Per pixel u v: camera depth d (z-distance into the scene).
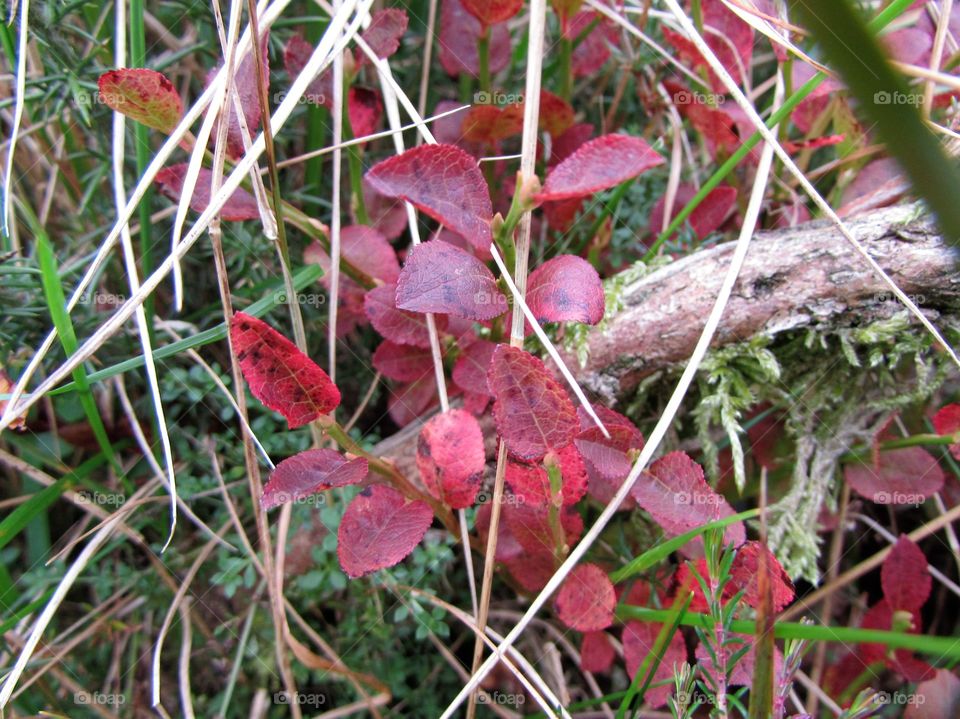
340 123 0.19
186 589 0.20
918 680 0.18
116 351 0.20
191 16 0.20
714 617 0.15
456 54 0.22
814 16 0.10
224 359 0.22
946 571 0.21
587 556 0.19
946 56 0.21
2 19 0.19
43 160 0.22
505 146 0.24
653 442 0.16
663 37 0.24
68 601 0.21
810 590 0.20
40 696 0.19
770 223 0.22
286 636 0.18
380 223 0.21
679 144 0.22
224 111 0.16
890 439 0.19
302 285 0.19
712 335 0.18
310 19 0.20
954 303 0.17
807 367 0.19
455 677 0.20
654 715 0.19
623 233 0.22
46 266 0.17
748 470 0.20
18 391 0.17
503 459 0.16
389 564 0.15
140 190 0.17
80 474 0.20
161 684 0.20
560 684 0.19
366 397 0.21
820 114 0.21
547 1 0.23
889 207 0.18
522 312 0.16
